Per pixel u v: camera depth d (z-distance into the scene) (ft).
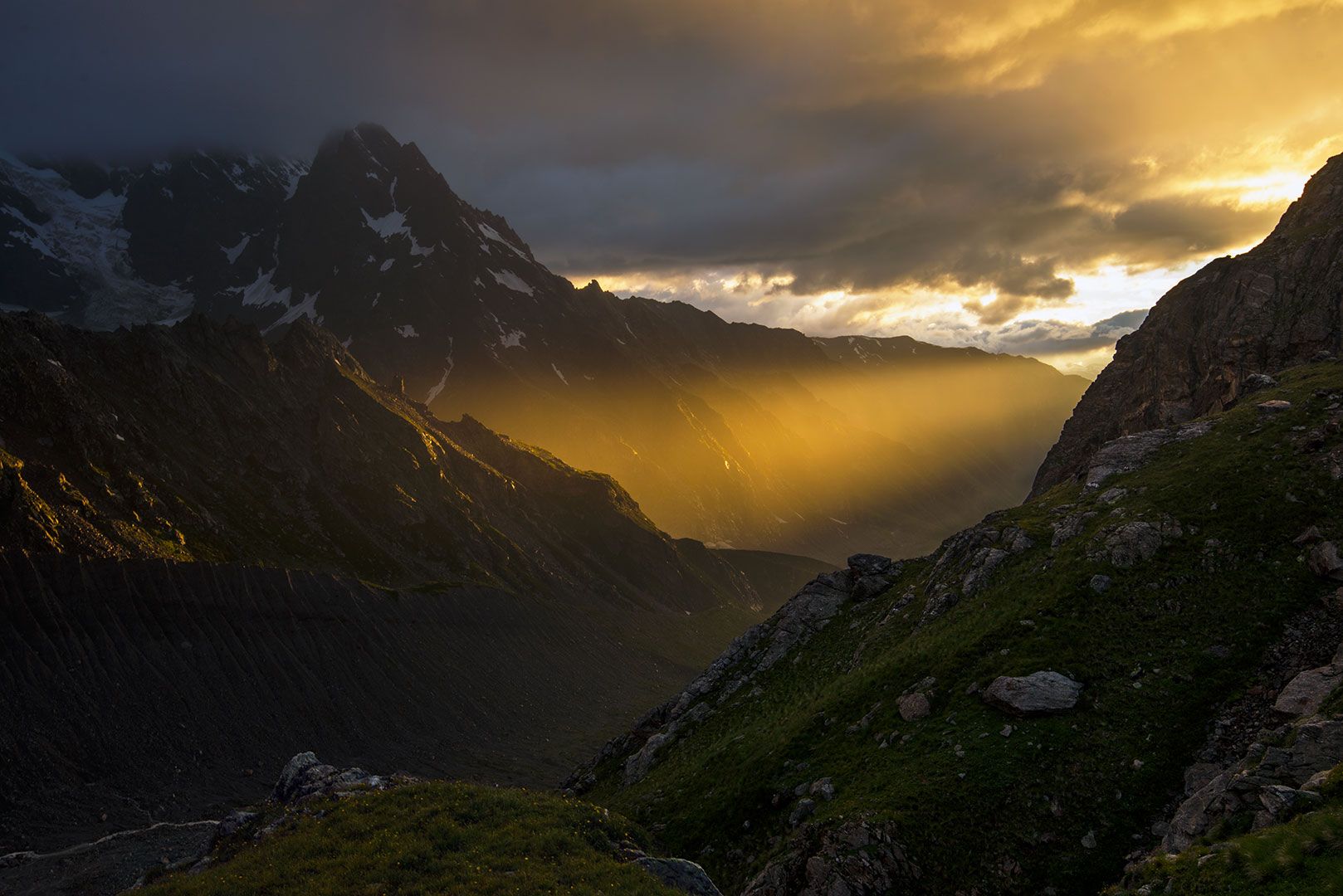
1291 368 330.34
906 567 337.11
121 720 447.83
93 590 501.97
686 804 233.96
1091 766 169.78
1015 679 195.42
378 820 153.58
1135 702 181.06
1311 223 426.10
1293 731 136.98
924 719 204.85
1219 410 366.84
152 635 506.07
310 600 620.49
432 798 163.02
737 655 339.36
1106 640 201.26
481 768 542.98
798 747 225.35
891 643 266.98
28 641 451.53
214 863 158.30
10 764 392.06
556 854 140.26
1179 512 232.73
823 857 164.96
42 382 612.29
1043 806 164.96
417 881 128.88
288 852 144.56
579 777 337.72
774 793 211.61
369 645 622.54
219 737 476.95
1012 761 175.42
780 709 269.64
